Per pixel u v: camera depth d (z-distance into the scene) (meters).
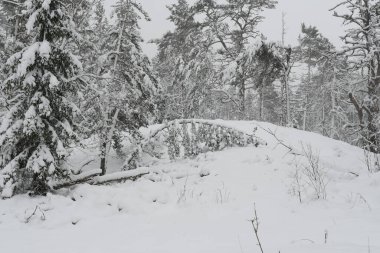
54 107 10.20
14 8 19.58
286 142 14.73
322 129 37.38
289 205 7.77
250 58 21.38
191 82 25.38
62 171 10.16
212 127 14.38
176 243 5.65
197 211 7.98
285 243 4.86
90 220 8.00
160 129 14.86
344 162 12.69
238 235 5.77
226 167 11.54
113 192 9.36
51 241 6.44
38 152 9.53
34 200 9.01
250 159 11.88
